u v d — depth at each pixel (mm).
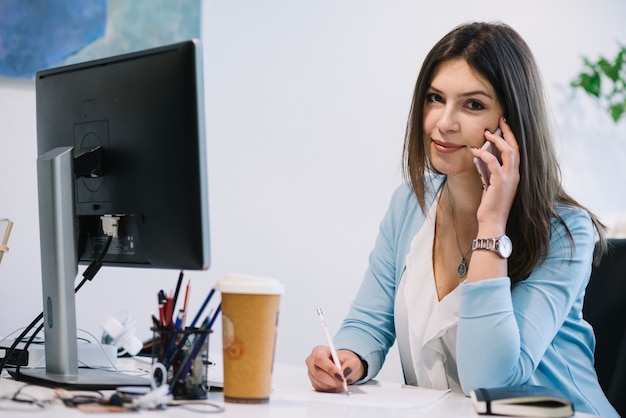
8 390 1171
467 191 1613
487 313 1377
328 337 1358
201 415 969
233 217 2854
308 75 2988
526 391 1160
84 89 1349
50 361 1308
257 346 1080
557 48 3453
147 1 2672
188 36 2738
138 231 1264
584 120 3488
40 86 1463
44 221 1300
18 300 2510
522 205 1513
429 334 1593
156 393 1006
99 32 2604
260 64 2898
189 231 1175
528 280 1504
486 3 3318
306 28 2979
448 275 1649
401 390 1380
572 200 1647
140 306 2684
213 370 1521
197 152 1166
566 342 1599
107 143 1303
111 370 1450
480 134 1529
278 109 2936
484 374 1366
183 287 2748
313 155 3000
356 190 3078
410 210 1749
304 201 2984
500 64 1518
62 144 1402
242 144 2871
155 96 1207
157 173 1212
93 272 1362
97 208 1338
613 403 1660
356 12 3070
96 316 2613
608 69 3541
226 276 1094
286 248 2951
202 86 1176
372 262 1793
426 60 1586
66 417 928
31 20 2510
